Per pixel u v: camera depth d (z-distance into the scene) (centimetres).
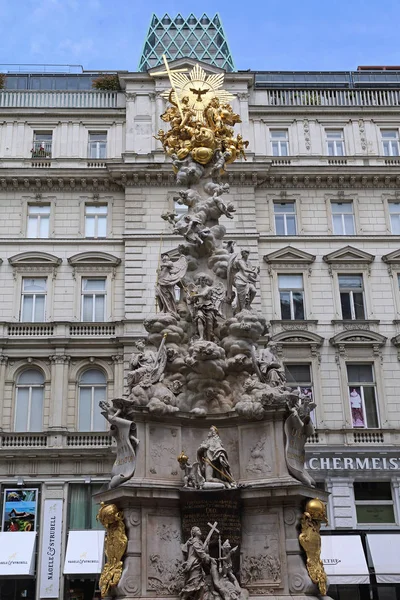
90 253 3491
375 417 3325
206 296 1709
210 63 4200
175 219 1916
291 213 3684
